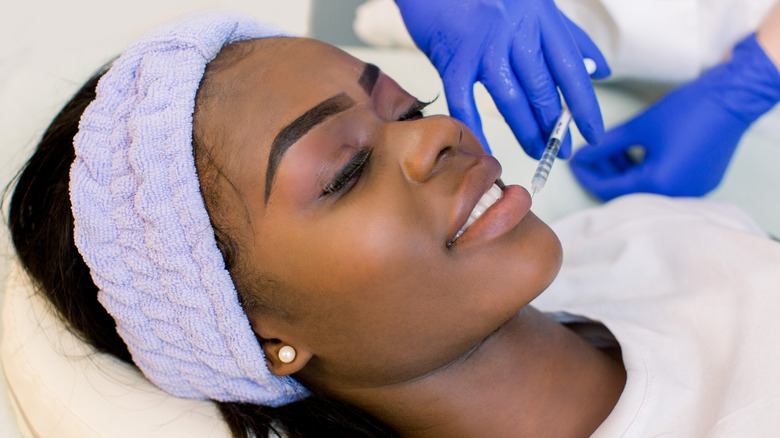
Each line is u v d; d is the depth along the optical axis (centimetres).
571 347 90
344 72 76
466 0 103
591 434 82
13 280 94
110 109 73
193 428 83
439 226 70
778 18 120
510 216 73
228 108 71
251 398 84
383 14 150
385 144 71
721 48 135
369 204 69
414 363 77
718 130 127
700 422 83
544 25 100
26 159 107
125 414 83
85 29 142
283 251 70
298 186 69
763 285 93
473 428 84
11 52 134
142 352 82
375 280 69
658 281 108
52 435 83
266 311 75
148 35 77
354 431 88
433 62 110
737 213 123
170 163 70
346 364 78
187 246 71
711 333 93
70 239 82
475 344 79
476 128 103
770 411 79
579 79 101
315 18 162
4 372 93
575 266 119
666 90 147
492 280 73
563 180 140
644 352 88
